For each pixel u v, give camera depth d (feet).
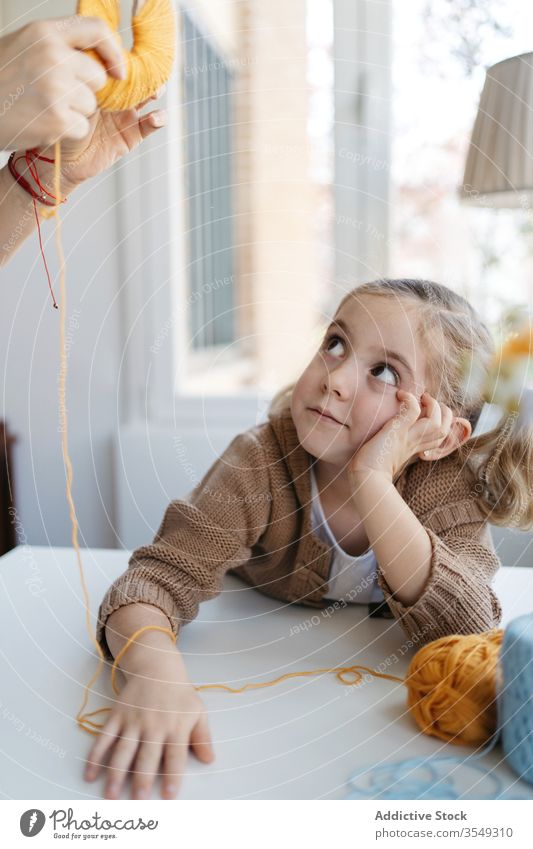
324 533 2.58
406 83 5.04
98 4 1.63
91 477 5.58
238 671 1.94
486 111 3.89
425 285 2.57
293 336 5.52
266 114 5.39
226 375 5.72
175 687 1.69
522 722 1.42
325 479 2.59
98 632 2.02
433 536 2.18
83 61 1.55
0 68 1.51
